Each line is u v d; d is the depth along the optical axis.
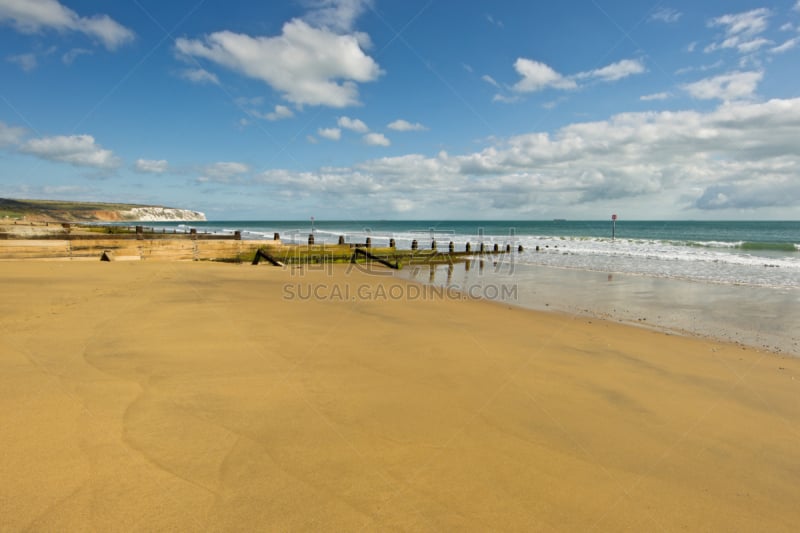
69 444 3.10
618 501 2.94
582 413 4.39
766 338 7.98
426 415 4.08
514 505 2.80
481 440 3.66
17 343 5.42
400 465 3.18
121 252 18.25
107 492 2.60
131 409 3.74
